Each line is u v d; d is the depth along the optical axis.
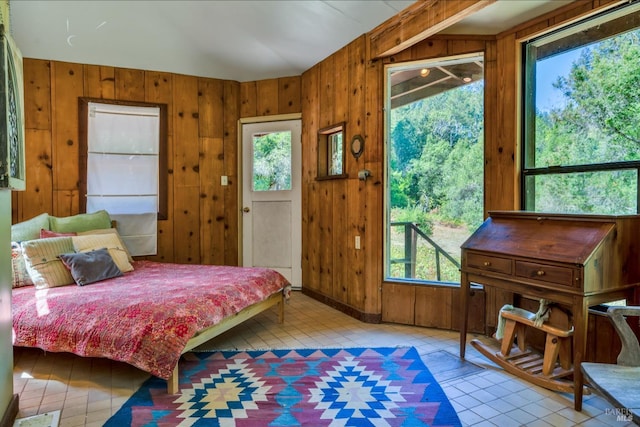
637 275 2.01
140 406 1.95
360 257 3.37
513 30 2.80
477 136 3.02
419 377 2.26
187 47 3.96
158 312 2.17
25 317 2.30
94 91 3.91
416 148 3.24
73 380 2.26
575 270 1.88
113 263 3.07
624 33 2.24
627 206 2.23
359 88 3.35
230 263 4.55
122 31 3.68
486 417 1.85
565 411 1.90
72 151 3.85
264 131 4.48
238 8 3.35
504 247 2.29
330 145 3.94
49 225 3.39
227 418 1.84
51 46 3.65
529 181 2.77
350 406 1.94
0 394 1.69
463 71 3.06
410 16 2.79
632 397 1.35
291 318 3.41
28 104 3.69
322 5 3.05
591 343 2.27
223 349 2.70
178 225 4.28
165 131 4.20
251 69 4.28
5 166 1.60
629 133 2.23
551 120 2.63
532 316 2.34
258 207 4.53
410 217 3.27
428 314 3.14
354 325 3.22
